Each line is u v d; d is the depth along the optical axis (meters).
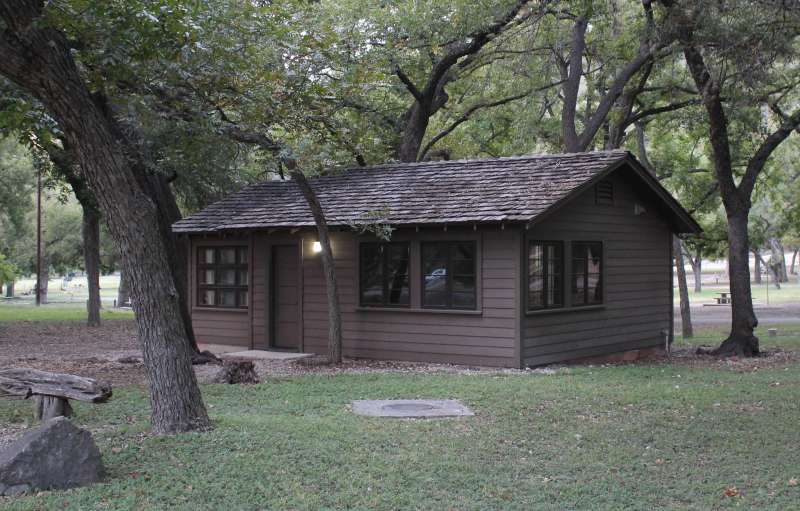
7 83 10.88
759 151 19.67
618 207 18.81
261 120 14.62
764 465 8.27
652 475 7.87
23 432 9.41
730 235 19.81
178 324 9.13
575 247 17.50
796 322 32.19
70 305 50.06
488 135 33.56
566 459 8.38
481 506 6.84
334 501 6.85
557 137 30.38
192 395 9.13
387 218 16.73
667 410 11.06
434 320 16.94
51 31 8.27
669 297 20.72
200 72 13.38
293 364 16.97
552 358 16.67
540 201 15.60
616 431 9.68
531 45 23.88
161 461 7.87
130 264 8.87
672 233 21.00
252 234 19.84
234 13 12.81
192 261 21.27
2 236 49.06
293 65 14.71
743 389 13.01
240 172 23.31
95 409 10.79
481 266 16.25
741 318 19.64
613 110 25.33
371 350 17.84
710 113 19.48
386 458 8.21
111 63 11.02
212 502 6.77
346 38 15.95
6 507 6.46
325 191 19.66
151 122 15.08
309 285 18.94
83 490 6.95
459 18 21.97
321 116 15.47
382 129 22.92
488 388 12.77
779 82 21.14
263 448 8.40
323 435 9.10
